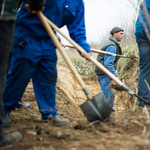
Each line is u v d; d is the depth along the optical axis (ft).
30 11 7.45
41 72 8.29
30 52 7.69
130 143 5.27
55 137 6.56
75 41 8.84
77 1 8.54
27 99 12.64
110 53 12.51
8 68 10.03
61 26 9.03
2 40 5.82
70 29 8.86
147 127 6.35
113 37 13.62
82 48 8.58
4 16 5.75
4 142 6.05
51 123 8.34
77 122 8.09
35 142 6.25
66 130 7.13
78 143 5.74
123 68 19.34
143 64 9.20
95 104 7.41
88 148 5.30
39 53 7.86
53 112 8.46
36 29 7.81
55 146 5.74
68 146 5.59
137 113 8.66
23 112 10.19
